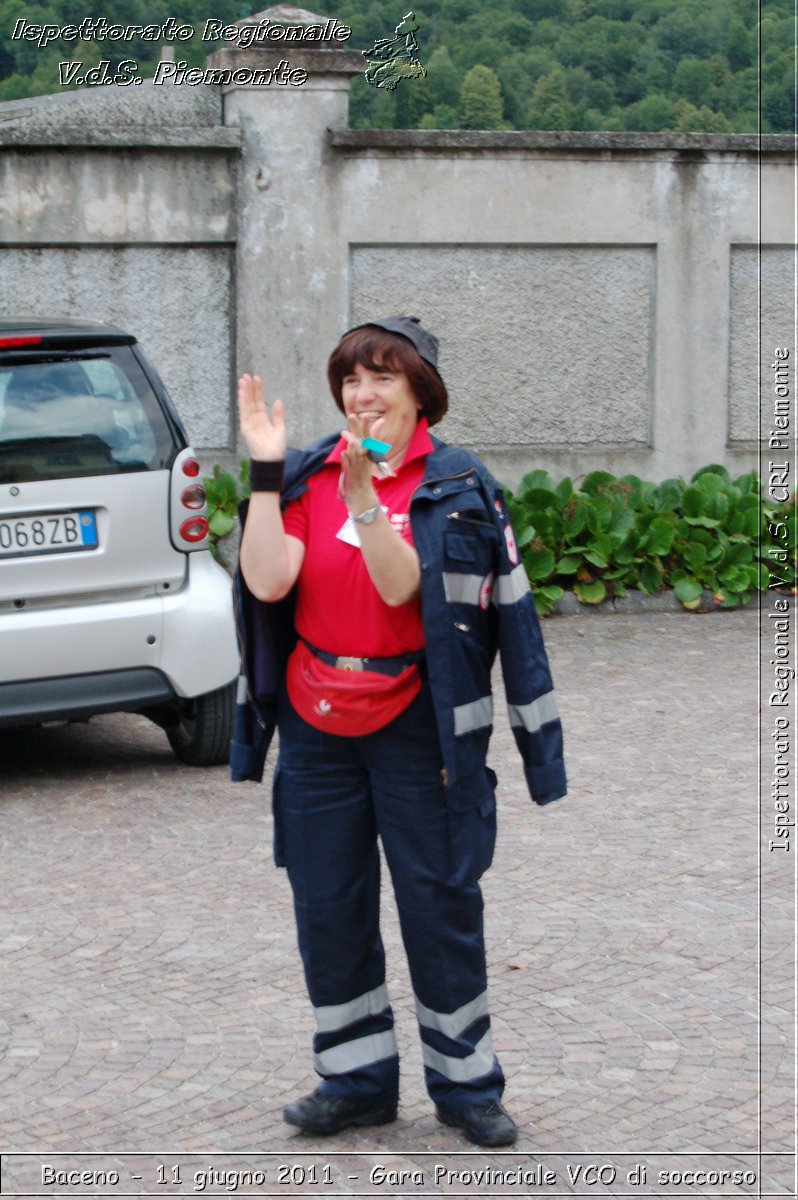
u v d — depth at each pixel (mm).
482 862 3658
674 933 5148
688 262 11109
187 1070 4191
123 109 10414
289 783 3676
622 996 4656
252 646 3641
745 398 11352
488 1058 3768
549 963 4902
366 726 3539
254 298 10555
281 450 3494
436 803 3574
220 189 10422
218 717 6848
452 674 3484
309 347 10672
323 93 10453
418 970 3684
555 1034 4398
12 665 6371
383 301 10766
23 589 6387
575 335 11047
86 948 5043
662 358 11172
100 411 6551
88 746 7508
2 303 10258
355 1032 3785
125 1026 4469
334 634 3562
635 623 9938
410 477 3559
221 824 6266
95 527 6492
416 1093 4059
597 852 5934
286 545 3533
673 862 5832
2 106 11523
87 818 6355
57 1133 3854
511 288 10914
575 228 10906
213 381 10617
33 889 5566
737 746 7344
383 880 5695
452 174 10695
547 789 3662
